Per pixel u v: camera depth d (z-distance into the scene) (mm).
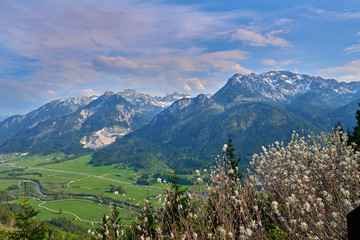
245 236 3541
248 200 4562
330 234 3574
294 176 4816
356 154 5117
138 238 4441
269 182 5066
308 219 3854
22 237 10383
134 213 4723
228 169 5141
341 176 4984
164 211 4500
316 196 4531
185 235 3920
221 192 4355
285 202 4301
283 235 4168
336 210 3908
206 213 4406
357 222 1805
